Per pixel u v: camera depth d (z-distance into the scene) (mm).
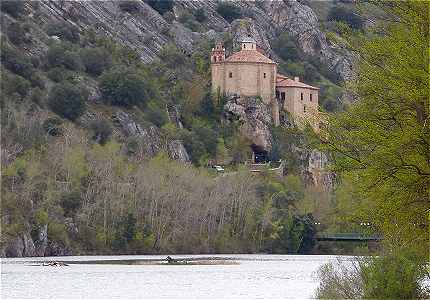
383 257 137125
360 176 133875
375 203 136000
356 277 150000
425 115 130500
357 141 136000
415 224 133625
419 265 135625
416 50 130125
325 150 139750
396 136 129125
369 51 138000
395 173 129875
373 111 135375
